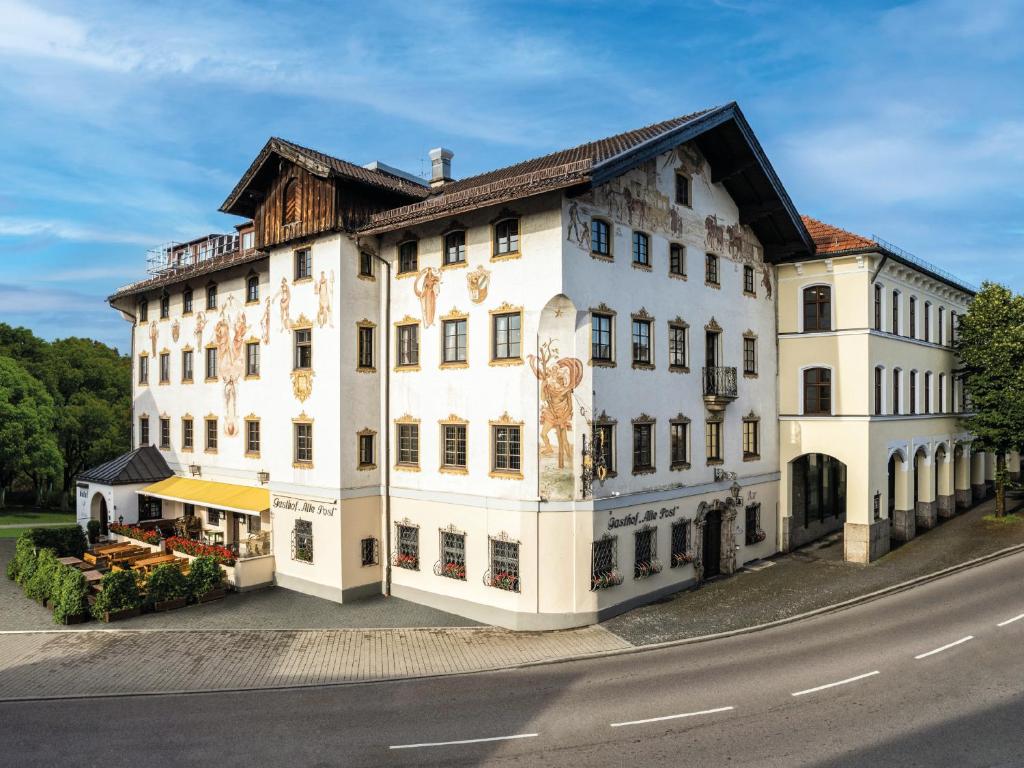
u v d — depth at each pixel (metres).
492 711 16.67
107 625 23.86
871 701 16.61
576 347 23.00
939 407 38.91
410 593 26.52
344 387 26.56
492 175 31.72
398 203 28.58
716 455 29.39
